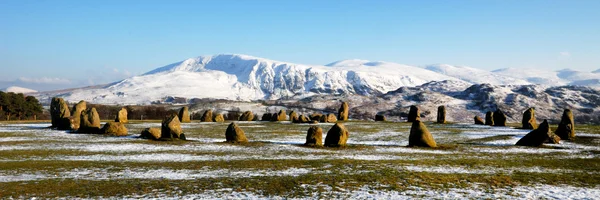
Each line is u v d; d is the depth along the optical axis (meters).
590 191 18.22
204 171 22.16
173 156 27.89
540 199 16.66
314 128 35.53
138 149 31.52
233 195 16.58
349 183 18.92
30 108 97.56
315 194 16.83
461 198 16.52
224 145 34.50
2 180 19.36
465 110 196.88
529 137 36.84
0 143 34.72
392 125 65.12
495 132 51.41
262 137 43.56
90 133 44.78
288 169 22.83
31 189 17.44
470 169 23.44
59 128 50.25
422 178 20.20
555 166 25.20
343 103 84.19
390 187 18.22
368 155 29.25
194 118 120.31
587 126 60.72
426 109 187.25
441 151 32.31
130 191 17.17
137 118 109.25
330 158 27.42
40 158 26.47
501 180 20.22
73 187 17.89
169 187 17.94
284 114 80.06
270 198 16.16
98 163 24.55
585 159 28.33
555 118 184.38
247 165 24.14
